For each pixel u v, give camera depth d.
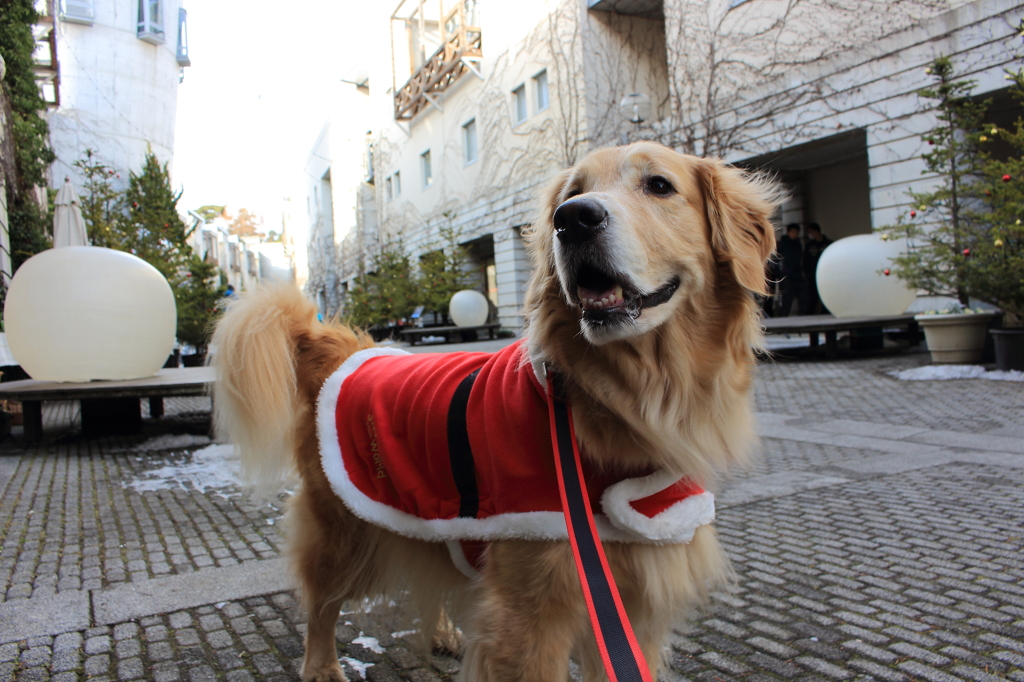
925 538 3.03
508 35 19.08
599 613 1.28
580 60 16.53
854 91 11.28
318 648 2.09
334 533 2.12
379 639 2.39
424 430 1.79
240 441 2.26
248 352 2.20
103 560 3.10
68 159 20.23
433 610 2.05
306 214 51.41
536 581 1.51
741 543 3.10
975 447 4.66
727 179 1.87
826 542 3.05
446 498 1.73
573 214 1.54
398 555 2.03
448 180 23.36
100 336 6.35
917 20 10.38
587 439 1.55
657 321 1.58
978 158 8.68
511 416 1.61
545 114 17.91
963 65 9.77
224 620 2.46
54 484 4.71
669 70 14.77
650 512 1.55
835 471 4.32
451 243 22.75
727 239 1.78
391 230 28.89
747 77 13.09
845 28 11.35
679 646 2.18
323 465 2.05
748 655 2.11
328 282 43.28
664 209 1.71
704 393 1.71
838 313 10.88
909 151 10.54
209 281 14.62
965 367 7.88
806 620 2.32
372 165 31.19
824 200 15.34
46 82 19.08
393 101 26.81
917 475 4.09
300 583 2.19
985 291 7.68
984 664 1.98
